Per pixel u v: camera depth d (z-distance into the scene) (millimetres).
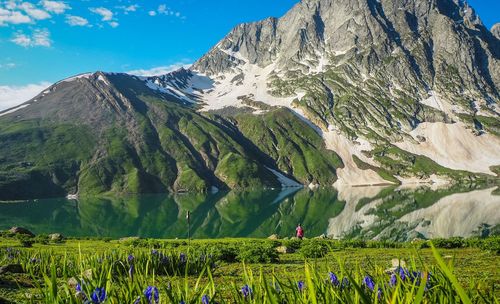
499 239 27828
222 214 139750
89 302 4328
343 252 29438
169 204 186625
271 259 23766
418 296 2664
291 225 106500
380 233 84062
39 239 41625
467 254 25891
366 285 4324
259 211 145875
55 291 4047
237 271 18500
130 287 4496
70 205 188125
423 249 30922
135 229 105625
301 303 3932
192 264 15820
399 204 149500
